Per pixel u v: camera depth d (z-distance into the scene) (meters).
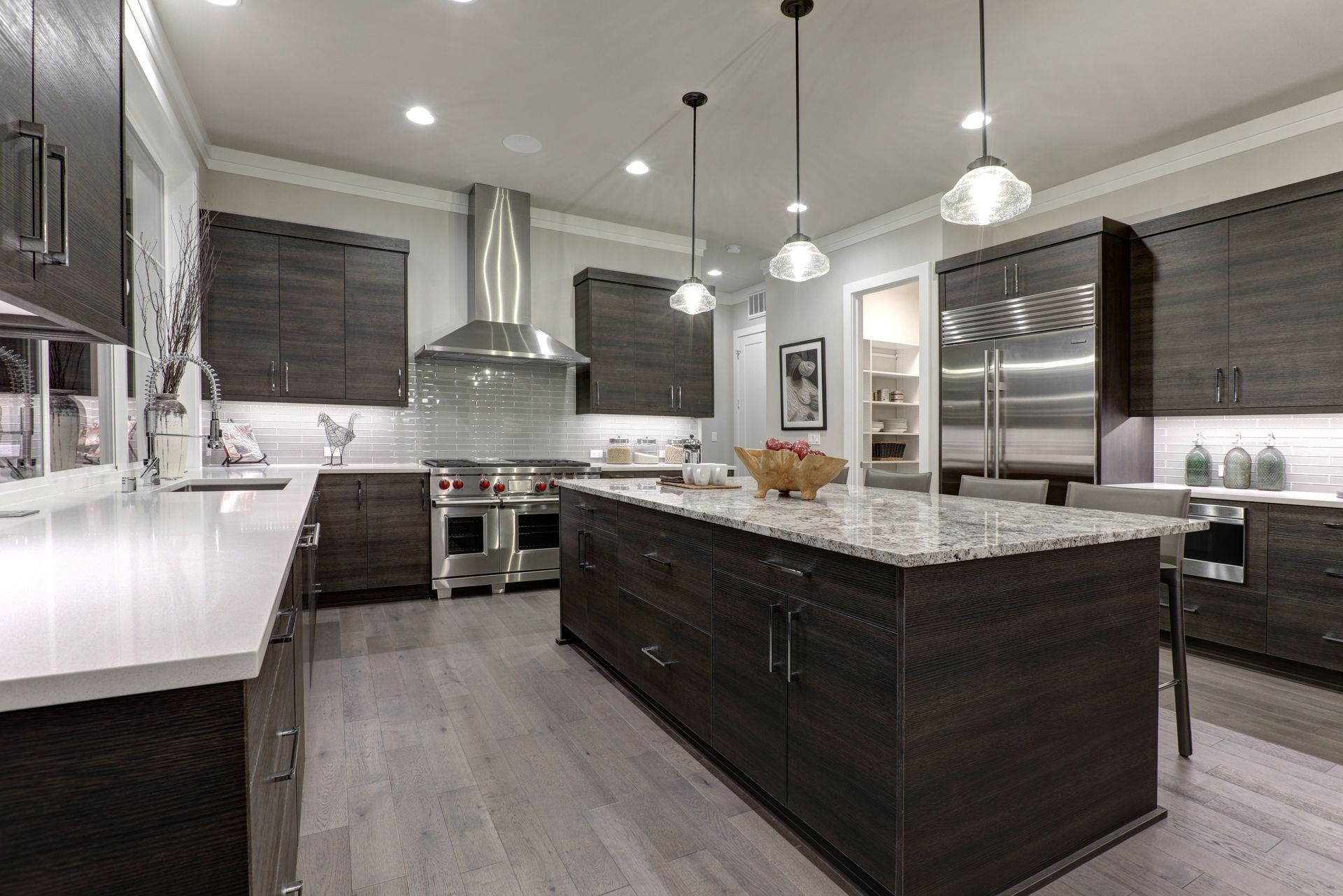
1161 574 2.18
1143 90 3.28
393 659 3.04
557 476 4.55
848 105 3.47
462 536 4.24
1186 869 1.60
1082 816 1.65
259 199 4.18
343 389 4.24
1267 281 3.23
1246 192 3.57
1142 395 3.74
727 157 4.13
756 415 7.46
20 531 1.44
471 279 4.73
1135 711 1.77
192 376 3.75
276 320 4.04
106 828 0.64
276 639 1.04
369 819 1.79
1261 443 3.54
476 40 2.95
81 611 0.79
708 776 2.03
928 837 1.39
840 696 1.52
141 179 3.33
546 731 2.32
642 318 5.27
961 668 1.43
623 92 3.37
